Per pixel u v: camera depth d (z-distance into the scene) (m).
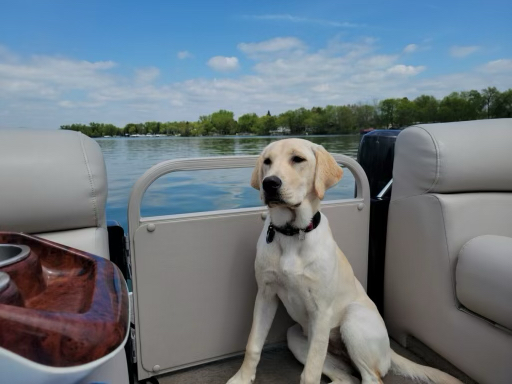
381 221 1.83
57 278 0.72
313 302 1.32
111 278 0.66
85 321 0.48
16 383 0.44
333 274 1.32
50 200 1.01
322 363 1.32
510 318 1.19
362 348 1.33
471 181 1.49
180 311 1.47
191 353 1.52
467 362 1.40
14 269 0.61
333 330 1.45
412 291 1.64
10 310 0.43
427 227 1.53
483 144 1.48
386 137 2.02
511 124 1.55
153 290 1.41
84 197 1.06
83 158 1.08
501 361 1.26
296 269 1.28
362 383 1.34
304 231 1.29
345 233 1.72
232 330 1.58
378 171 2.03
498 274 1.24
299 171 1.29
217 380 1.50
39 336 0.44
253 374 1.39
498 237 1.38
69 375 0.46
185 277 1.45
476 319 1.36
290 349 1.57
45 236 1.05
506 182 1.53
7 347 0.42
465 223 1.46
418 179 1.55
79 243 1.05
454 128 1.53
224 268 1.51
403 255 1.68
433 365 1.59
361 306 1.43
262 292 1.40
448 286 1.46
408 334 1.71
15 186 0.97
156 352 1.46
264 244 1.36
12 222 0.99
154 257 1.39
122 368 0.89
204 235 1.45
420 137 1.53
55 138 1.09
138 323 1.41
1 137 1.02
